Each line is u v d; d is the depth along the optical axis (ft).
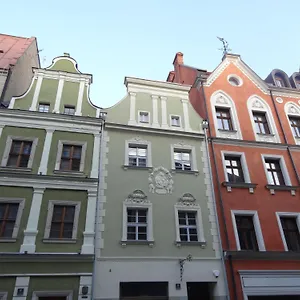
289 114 65.36
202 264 42.88
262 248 46.42
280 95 67.87
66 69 57.06
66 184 43.80
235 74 68.28
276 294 42.83
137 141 51.90
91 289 37.52
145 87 59.11
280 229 49.01
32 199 41.75
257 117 63.82
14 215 40.73
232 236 46.62
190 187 49.47
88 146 48.62
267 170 55.98
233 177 53.83
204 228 46.16
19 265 36.88
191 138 55.16
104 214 43.34
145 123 54.85
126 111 55.26
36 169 44.39
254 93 66.23
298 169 57.26
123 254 41.06
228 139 56.44
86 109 52.65
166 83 60.39
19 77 62.80
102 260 39.88
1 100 51.16
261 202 50.98
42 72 54.54
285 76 74.79
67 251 39.22
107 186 45.85
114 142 50.60
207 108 60.85
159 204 46.44
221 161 54.24
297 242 49.39
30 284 36.22
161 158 51.19
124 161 49.06
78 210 42.45
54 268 37.73
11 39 73.61
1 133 46.26
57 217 41.83
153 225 44.37
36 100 51.26
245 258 44.65
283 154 58.13
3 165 43.75
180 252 43.11
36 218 40.50
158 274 40.73
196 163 52.37
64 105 52.13
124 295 39.65
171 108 58.29
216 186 51.06
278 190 53.16
